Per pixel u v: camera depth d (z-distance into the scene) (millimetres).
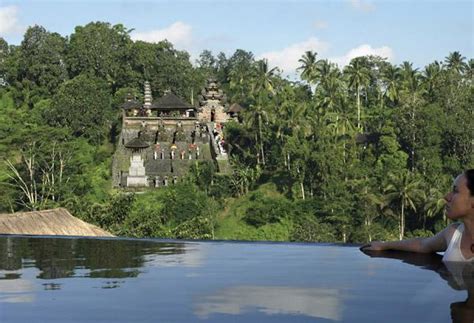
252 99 84312
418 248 5141
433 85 70938
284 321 2838
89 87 83562
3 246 6250
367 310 3037
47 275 4219
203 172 66062
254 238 58031
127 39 99875
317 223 54938
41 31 96938
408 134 63656
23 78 97250
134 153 66938
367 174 61969
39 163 65625
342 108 70375
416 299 3271
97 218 39906
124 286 3736
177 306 3148
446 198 4430
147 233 39250
